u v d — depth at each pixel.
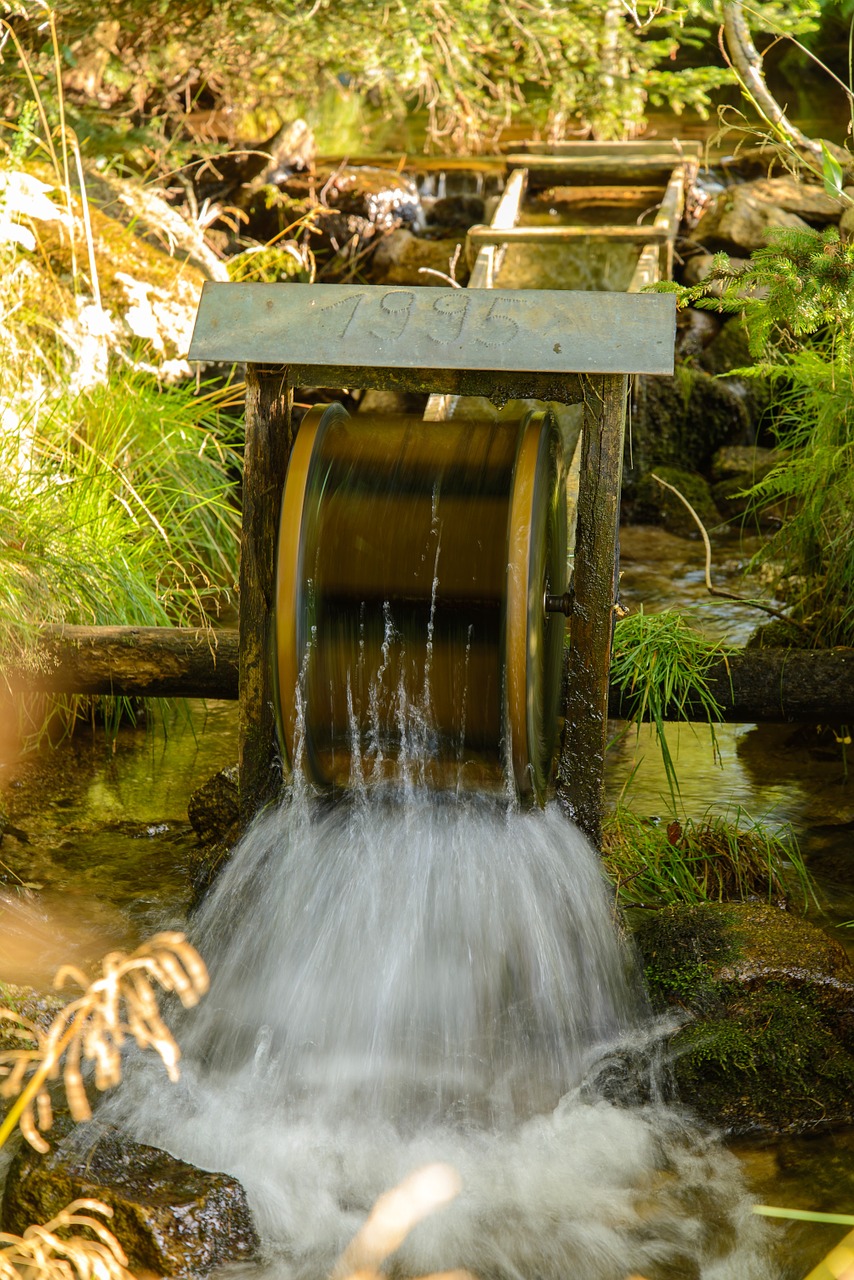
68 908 3.96
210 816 4.27
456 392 3.45
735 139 11.89
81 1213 2.55
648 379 8.30
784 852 4.32
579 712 3.56
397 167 11.02
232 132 10.98
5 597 4.47
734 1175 2.95
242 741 3.68
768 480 5.53
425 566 3.45
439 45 9.24
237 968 3.58
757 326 4.19
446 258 10.04
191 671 4.43
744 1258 2.70
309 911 3.63
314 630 3.53
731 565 7.27
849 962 3.42
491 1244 2.74
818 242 4.12
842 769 4.96
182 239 7.65
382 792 3.74
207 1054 3.36
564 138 11.77
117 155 8.18
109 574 5.05
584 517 3.43
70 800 4.68
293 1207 2.83
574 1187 2.92
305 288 3.50
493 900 3.57
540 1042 3.41
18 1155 2.73
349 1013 3.49
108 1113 3.07
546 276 8.81
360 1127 3.13
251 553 3.57
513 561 3.31
